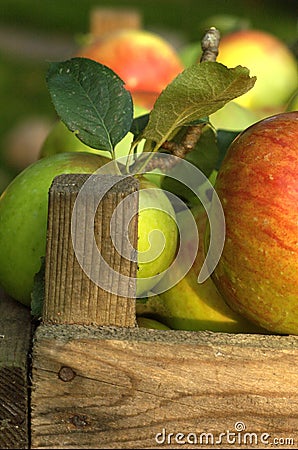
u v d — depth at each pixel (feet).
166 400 1.45
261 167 1.51
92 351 1.44
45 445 1.45
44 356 1.44
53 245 1.46
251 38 2.24
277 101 2.17
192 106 1.56
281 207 1.49
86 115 1.63
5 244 1.64
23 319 1.59
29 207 1.63
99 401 1.45
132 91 2.12
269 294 1.51
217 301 1.62
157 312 1.67
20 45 9.32
